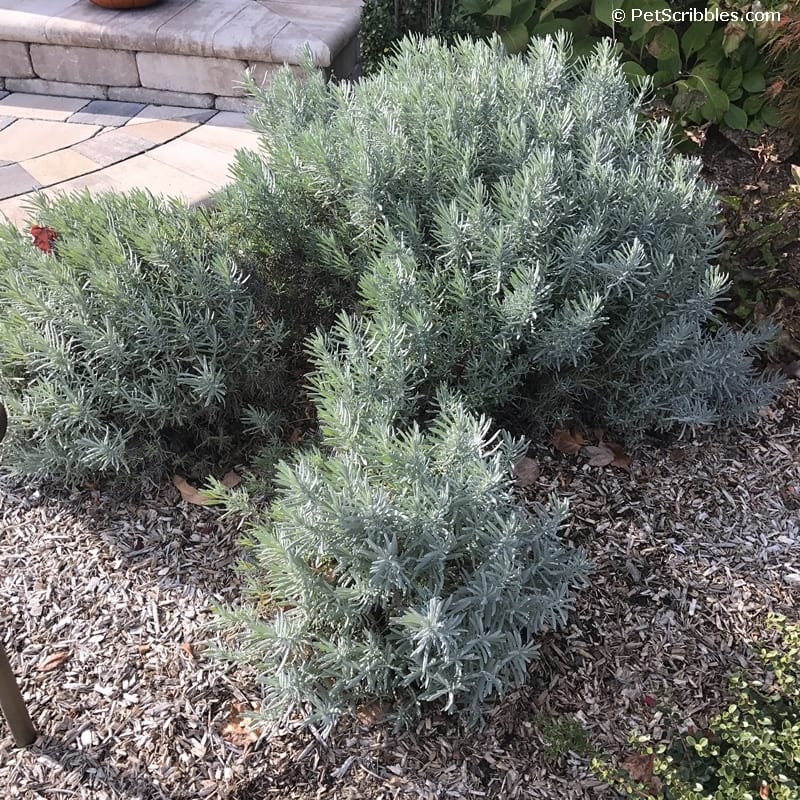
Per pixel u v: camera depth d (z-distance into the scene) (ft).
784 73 12.20
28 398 7.17
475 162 8.06
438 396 6.95
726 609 6.84
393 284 6.98
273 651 5.95
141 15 14.12
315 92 9.98
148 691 6.30
